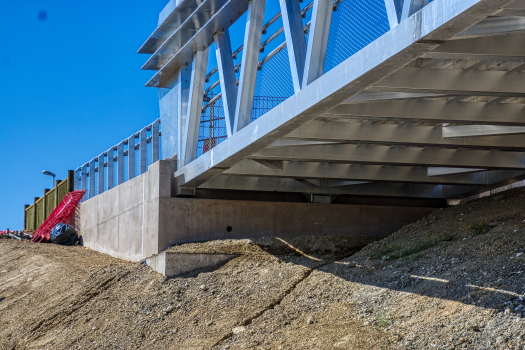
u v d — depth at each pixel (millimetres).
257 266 14367
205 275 14344
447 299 9258
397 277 11164
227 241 16844
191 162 16797
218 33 14672
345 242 16094
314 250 15469
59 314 15000
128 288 15195
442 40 7645
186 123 17359
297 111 10609
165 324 12383
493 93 10266
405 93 10844
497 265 9773
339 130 13352
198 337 11164
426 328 8508
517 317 7828
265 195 20578
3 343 14484
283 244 15992
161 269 15250
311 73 10336
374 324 9359
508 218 13016
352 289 11367
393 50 8125
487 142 14234
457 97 11883
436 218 16297
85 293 15758
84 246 26984
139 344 11812
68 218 29328
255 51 12828
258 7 12805
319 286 12102
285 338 9867
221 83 14477
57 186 34094
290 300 11820
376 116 11555
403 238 14547
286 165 17469
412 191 21062
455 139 14047
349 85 9172
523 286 8586
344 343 8852
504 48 8523
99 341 12547
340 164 18016
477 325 8008
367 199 22031
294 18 11211
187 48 16750
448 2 7074
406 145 14297
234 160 14125
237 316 11625
